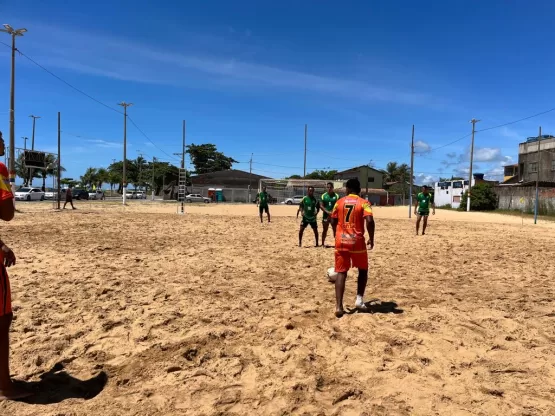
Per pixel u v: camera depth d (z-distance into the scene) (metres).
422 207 14.39
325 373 3.33
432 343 3.97
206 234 13.43
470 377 3.31
